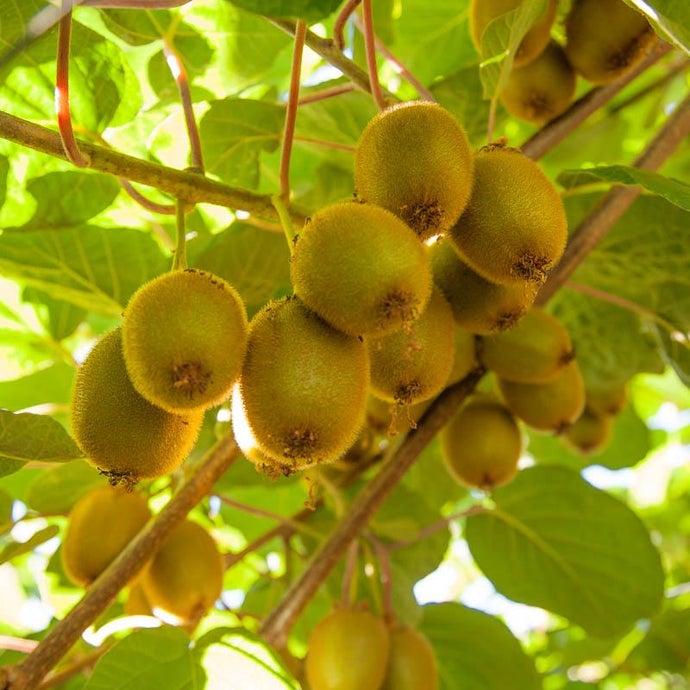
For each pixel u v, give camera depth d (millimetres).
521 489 647
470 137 622
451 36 709
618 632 637
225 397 338
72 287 567
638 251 574
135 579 457
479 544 654
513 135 780
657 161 556
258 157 554
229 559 608
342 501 580
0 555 453
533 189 379
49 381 666
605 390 660
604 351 660
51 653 390
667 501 1112
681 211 543
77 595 655
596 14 508
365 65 653
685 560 1083
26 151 468
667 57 737
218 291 333
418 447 505
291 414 332
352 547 576
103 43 462
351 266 327
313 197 684
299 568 672
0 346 627
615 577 638
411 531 624
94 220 595
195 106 545
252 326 348
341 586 657
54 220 487
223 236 531
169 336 319
